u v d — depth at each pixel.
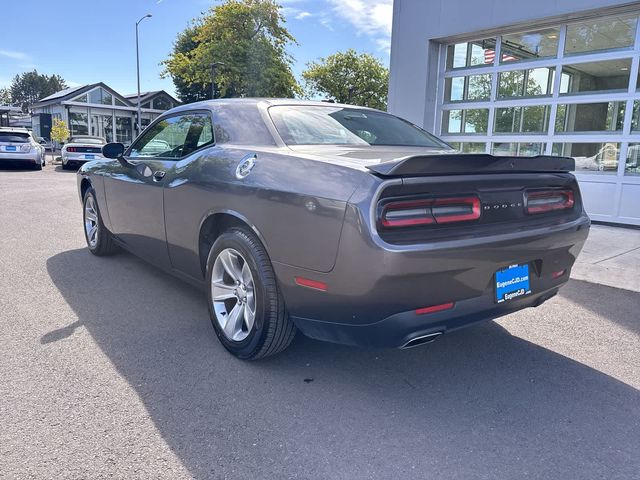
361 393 2.69
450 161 2.31
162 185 3.60
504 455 2.19
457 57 9.38
